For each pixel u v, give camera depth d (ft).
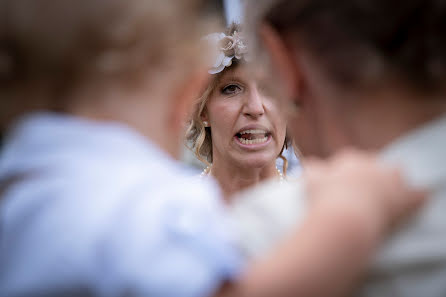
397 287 2.45
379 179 2.43
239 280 2.37
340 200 2.33
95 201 2.46
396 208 2.39
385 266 2.46
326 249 2.24
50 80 2.64
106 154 2.65
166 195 2.53
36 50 2.55
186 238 2.41
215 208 2.68
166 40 2.73
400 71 2.55
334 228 2.26
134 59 2.65
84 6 2.53
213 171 8.35
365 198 2.35
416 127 2.66
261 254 2.60
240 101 7.77
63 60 2.57
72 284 2.30
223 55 7.27
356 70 2.59
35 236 2.43
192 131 8.61
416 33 2.49
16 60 2.59
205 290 2.33
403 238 2.47
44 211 2.49
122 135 2.70
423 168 2.54
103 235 2.36
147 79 2.75
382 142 2.67
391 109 2.64
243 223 2.75
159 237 2.38
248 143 7.93
